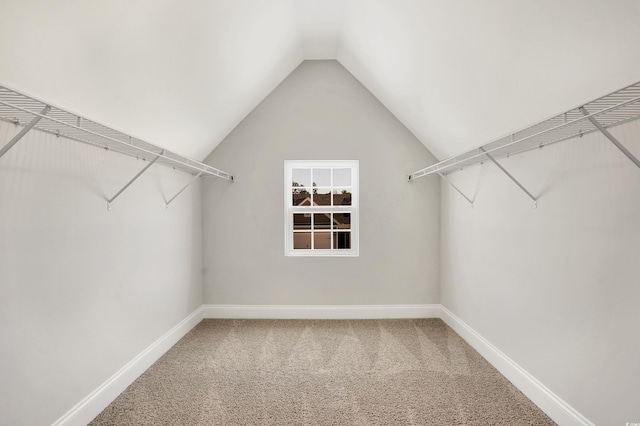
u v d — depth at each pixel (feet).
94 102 6.56
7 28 4.46
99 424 6.87
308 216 15.16
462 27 6.99
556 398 6.95
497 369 9.24
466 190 11.39
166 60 7.36
